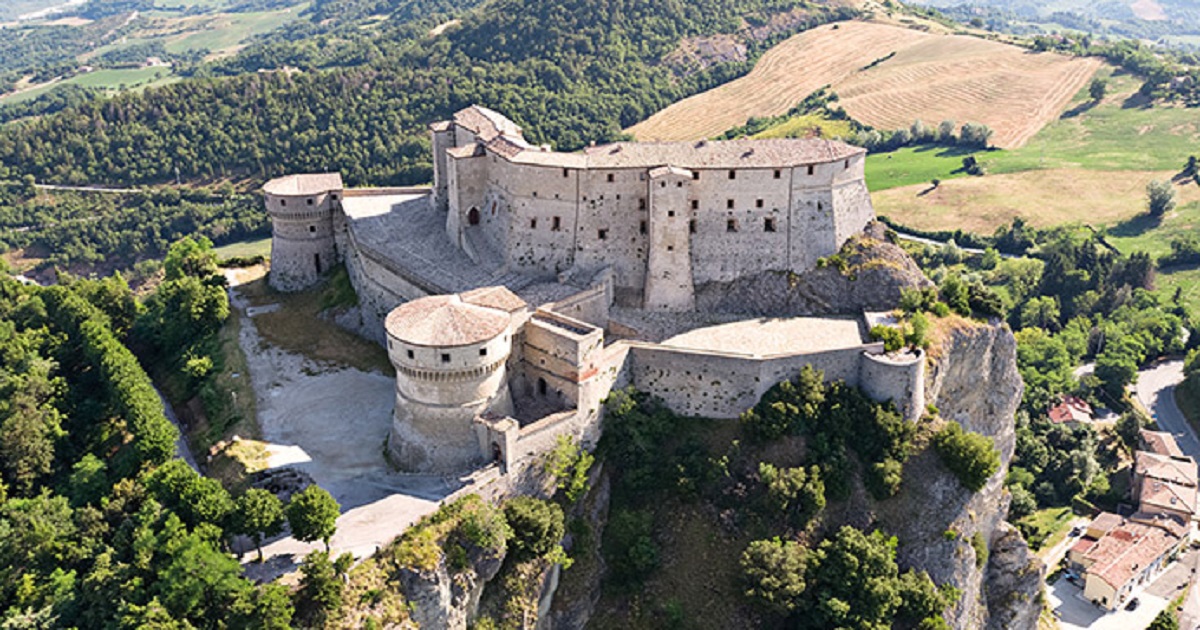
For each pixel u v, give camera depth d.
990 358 122.44
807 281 122.00
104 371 120.94
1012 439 129.38
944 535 106.50
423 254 128.38
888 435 106.06
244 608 73.81
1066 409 179.88
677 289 119.44
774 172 118.75
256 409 108.88
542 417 101.38
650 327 116.12
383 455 98.75
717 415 107.94
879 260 123.12
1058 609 136.00
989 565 124.62
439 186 143.75
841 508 103.75
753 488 102.44
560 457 97.06
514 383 104.25
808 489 100.25
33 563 89.69
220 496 85.50
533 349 103.62
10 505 96.69
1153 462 158.38
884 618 97.06
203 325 132.25
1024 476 159.38
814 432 105.75
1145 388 194.12
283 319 135.25
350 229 139.00
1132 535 143.25
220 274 149.25
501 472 92.25
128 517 91.00
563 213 119.00
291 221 143.25
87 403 122.50
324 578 76.31
